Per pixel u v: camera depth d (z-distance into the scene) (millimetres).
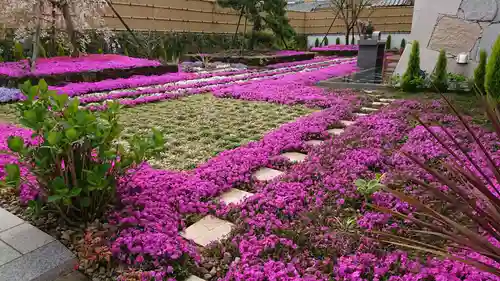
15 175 2357
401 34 22625
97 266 2229
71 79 8625
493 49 6680
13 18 9344
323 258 2299
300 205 2959
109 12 13438
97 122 2527
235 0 15188
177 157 4125
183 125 5500
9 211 2834
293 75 11008
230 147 4484
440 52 8094
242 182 3447
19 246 2357
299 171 3559
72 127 2299
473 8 8359
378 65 14312
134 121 5617
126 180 3088
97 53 12367
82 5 9758
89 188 2400
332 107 6531
